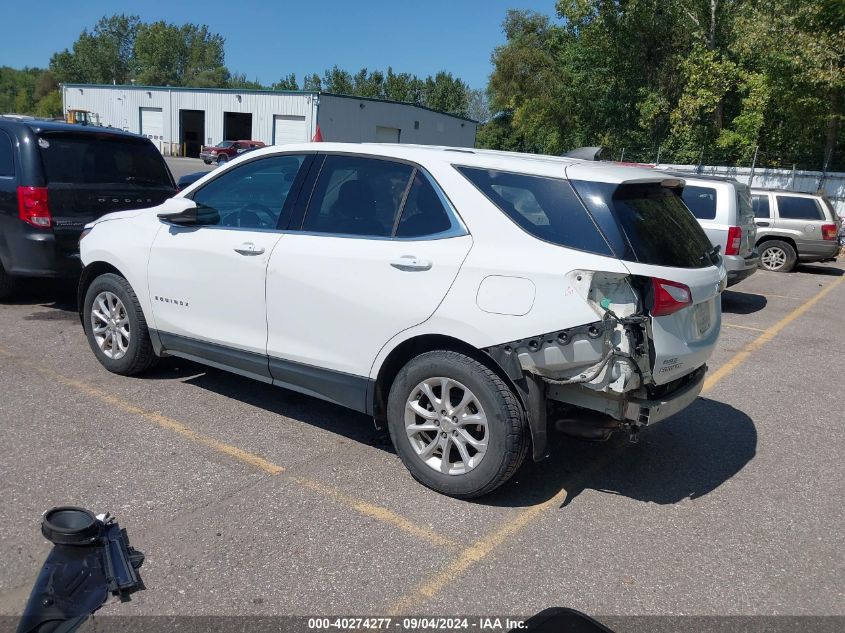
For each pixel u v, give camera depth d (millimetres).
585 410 3791
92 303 5527
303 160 4508
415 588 3084
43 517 3143
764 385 6629
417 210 3967
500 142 56906
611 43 30703
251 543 3340
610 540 3586
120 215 5520
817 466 4730
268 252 4395
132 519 3484
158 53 105812
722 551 3549
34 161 6707
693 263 3775
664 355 3549
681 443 5004
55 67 110938
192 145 51469
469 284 3658
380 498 3846
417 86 104000
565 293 3449
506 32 45844
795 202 14922
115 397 5070
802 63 21000
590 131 33844
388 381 4164
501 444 3646
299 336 4309
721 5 28281
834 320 10086
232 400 5172
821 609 3113
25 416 4625
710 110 25969
